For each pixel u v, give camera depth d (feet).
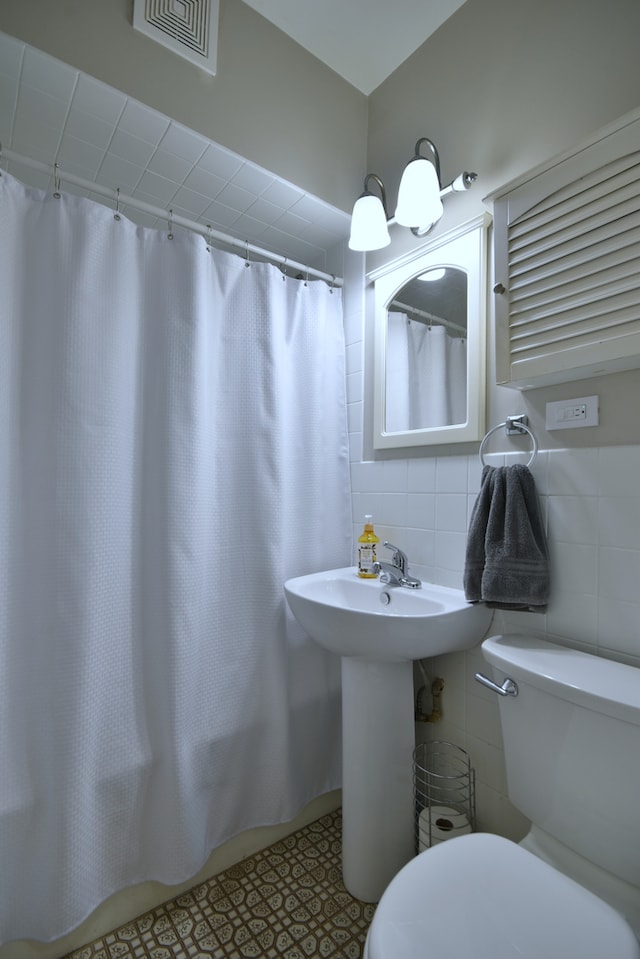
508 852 2.77
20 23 3.38
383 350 5.35
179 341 4.25
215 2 4.38
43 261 3.70
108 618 3.89
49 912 3.51
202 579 4.37
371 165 5.65
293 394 5.35
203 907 4.14
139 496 4.18
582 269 3.19
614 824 2.77
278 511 4.94
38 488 3.66
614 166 3.03
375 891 4.17
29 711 3.58
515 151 4.17
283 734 4.88
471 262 4.42
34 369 3.68
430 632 3.71
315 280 6.18
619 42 3.49
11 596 3.54
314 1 4.60
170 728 4.05
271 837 4.94
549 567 3.73
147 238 4.25
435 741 4.72
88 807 3.68
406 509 5.06
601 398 3.50
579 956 2.15
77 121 4.01
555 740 3.08
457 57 4.71
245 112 4.56
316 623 4.07
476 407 4.30
